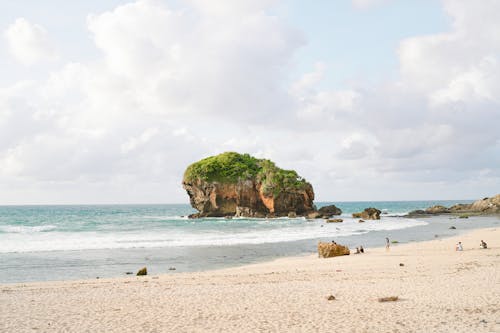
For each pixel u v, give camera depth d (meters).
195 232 57.50
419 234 53.69
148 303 15.40
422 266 23.50
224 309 14.16
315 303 14.74
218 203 105.88
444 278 19.17
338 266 25.28
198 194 107.62
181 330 11.74
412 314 12.80
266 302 15.12
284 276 21.81
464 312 12.84
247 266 27.73
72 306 15.07
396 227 66.94
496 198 112.50
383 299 14.67
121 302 15.66
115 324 12.50
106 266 29.06
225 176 106.38
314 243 43.53
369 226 69.75
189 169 110.19
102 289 18.73
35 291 18.38
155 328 11.99
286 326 11.91
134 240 45.38
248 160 117.56
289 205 102.94
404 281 18.81
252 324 12.20
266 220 89.69
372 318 12.49
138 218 102.69
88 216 112.94
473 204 117.88
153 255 34.50
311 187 107.00
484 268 21.66
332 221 79.88
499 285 16.97
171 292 17.61
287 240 46.38
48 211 159.12
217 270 26.50
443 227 66.06
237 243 43.38
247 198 106.06
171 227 67.88
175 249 38.38
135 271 27.12
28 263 30.25
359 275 21.20
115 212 150.75
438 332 10.95
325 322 12.22
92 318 13.26
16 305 15.34
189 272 26.33
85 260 31.73
